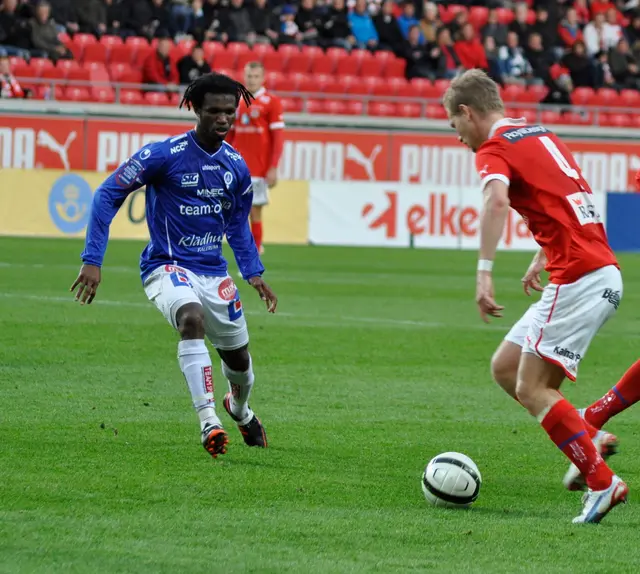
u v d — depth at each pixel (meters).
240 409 14.62
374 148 61.22
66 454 13.70
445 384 20.00
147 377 19.47
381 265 44.91
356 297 33.50
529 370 11.98
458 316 29.86
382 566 9.55
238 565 9.43
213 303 14.13
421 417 17.08
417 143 61.81
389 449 14.85
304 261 45.47
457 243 56.41
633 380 13.59
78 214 52.44
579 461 11.57
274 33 65.69
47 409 16.45
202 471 13.17
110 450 14.05
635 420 17.55
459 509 11.88
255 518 11.08
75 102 58.59
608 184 64.50
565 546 10.41
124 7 63.62
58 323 25.42
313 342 24.25
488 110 12.17
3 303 28.56
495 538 10.61
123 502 11.53
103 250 13.88
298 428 15.98
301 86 64.56
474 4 73.31
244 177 14.43
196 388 13.37
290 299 32.44
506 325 28.33
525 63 68.81
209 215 14.27
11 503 11.28
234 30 65.06
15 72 59.41
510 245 56.66
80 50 61.91
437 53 67.25
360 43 68.56
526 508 12.06
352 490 12.55
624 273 45.94
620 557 10.08
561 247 11.84
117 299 30.44
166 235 14.23
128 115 57.56
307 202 54.91
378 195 55.47
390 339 25.12
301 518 11.15
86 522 10.66
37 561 9.38
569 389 20.12
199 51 60.34
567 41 72.00
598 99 69.88
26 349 21.84
